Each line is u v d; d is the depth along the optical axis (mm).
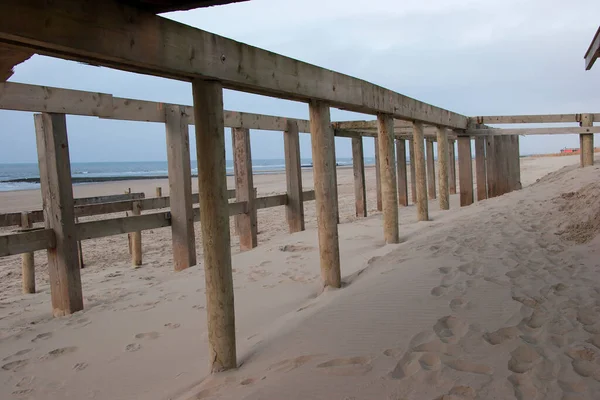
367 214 10586
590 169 7859
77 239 4473
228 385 2404
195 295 4379
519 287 3301
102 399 2529
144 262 6965
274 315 3617
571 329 2562
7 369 2992
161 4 2059
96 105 4738
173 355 3031
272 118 7434
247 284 4605
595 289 3166
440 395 1989
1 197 20484
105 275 6070
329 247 4055
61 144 4328
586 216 4957
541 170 20391
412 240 5750
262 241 7875
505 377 2092
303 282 4543
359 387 2141
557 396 1911
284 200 7891
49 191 4309
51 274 4363
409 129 10328
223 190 2662
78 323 3869
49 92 4242
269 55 3055
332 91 3973
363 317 3008
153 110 5488
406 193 11547
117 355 3102
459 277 3615
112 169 76750
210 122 2602
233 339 2676
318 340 2770
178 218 5824
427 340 2561
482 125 10000
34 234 4156
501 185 10586
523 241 4699
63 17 1747
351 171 38562
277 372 2436
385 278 3859
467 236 5168
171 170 5816
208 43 2496
